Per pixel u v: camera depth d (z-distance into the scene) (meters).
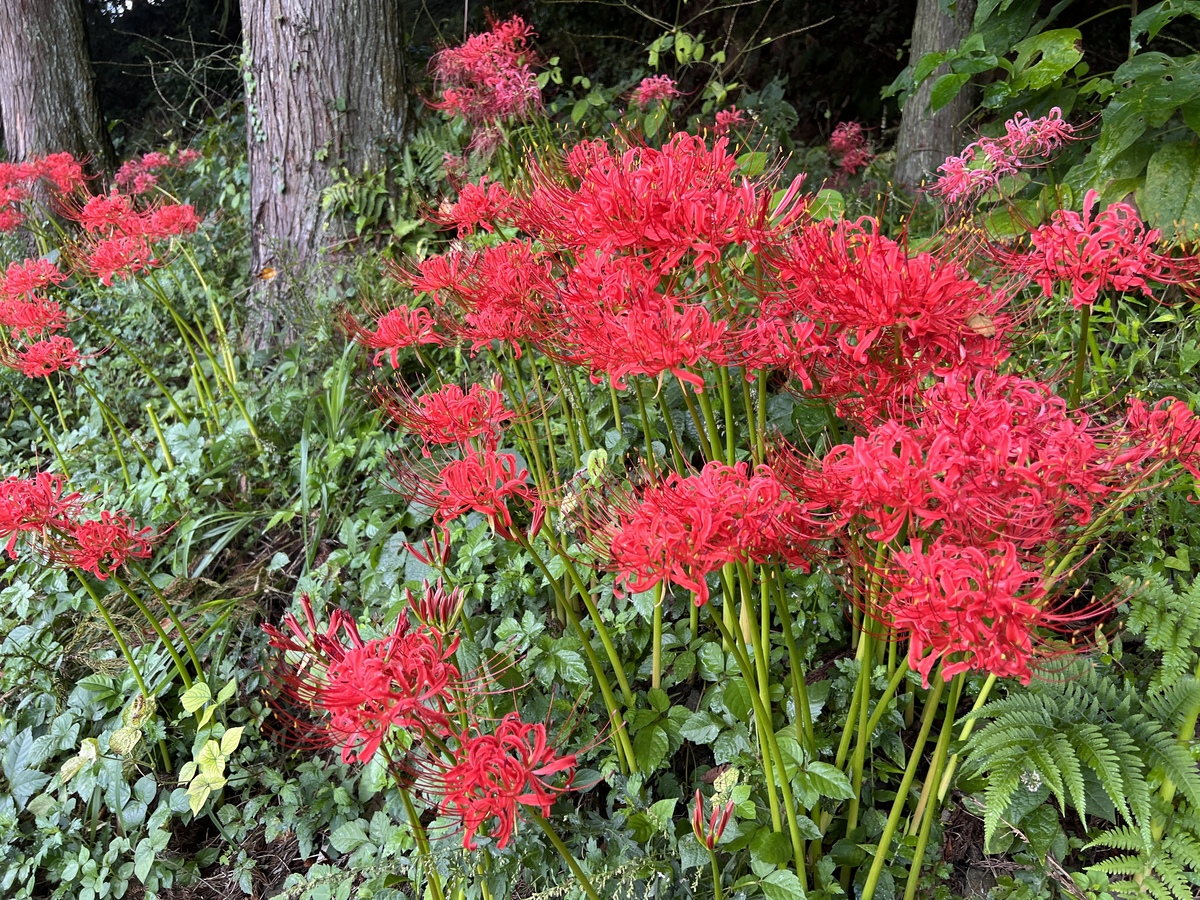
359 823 2.31
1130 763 1.66
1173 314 2.65
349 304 4.21
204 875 2.54
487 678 1.82
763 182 1.94
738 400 2.71
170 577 3.26
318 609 2.89
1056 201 2.62
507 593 2.60
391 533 3.04
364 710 1.33
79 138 7.22
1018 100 3.17
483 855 1.96
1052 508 1.29
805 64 6.98
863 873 1.92
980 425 1.29
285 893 2.18
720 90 4.39
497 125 3.84
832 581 2.03
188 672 2.91
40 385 4.88
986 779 1.91
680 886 1.94
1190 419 1.38
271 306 4.45
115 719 2.86
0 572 3.57
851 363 1.54
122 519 2.54
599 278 1.70
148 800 2.59
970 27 4.14
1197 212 2.42
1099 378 2.47
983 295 1.55
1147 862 1.72
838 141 4.79
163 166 6.59
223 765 2.41
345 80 4.50
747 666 1.67
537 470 2.53
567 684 2.38
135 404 4.56
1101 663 2.00
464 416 1.90
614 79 7.20
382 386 3.51
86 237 4.83
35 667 3.05
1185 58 2.51
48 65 7.03
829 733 2.10
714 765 2.27
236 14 10.66
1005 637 1.15
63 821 2.68
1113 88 2.88
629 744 2.13
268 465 3.76
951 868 1.94
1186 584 2.01
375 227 4.55
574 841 2.09
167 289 4.89
